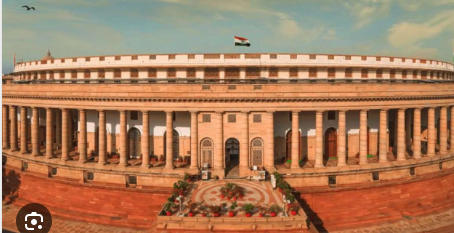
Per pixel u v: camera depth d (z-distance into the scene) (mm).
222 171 40281
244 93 39812
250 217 28281
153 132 46281
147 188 40875
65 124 44906
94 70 52781
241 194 33281
